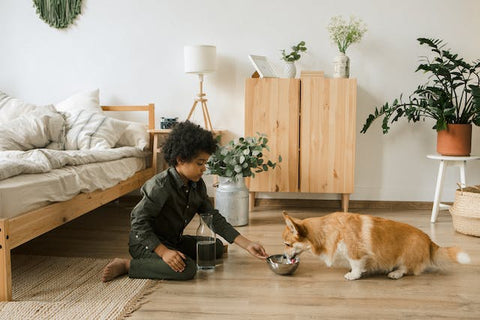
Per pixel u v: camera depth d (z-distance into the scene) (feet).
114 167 8.96
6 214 5.62
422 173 11.34
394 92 11.22
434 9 10.95
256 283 6.02
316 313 5.08
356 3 11.11
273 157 10.54
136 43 11.85
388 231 6.08
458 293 5.68
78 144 9.94
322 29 11.24
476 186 9.25
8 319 4.84
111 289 5.75
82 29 12.00
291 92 10.39
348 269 6.63
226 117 11.71
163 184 6.07
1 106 10.68
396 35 11.09
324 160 10.44
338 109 10.32
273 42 11.41
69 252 7.54
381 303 5.36
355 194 11.53
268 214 10.64
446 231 9.02
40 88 12.23
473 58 10.94
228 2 11.44
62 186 6.88
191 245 6.85
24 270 6.54
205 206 6.92
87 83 12.11
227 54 11.56
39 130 9.36
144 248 6.25
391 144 11.35
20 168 6.21
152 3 11.69
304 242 6.10
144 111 12.03
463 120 10.00
